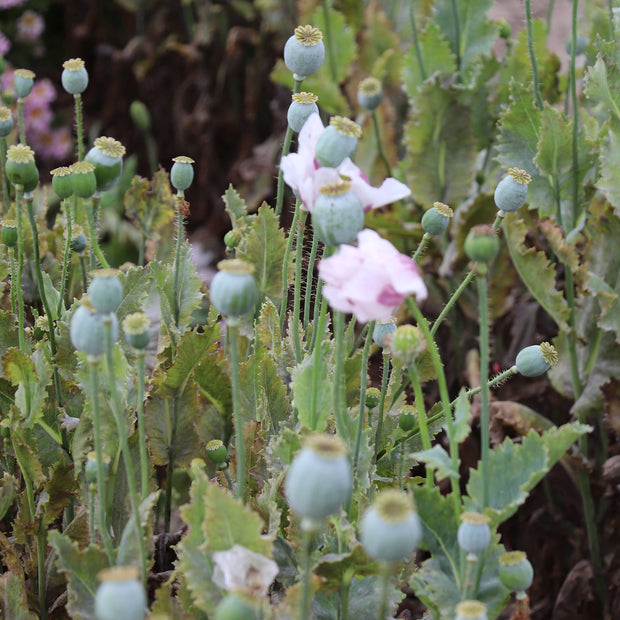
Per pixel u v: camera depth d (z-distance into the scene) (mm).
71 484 2521
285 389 2543
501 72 3318
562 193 2848
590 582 2908
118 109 6402
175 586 2482
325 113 4047
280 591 2445
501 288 3285
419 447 2570
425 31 3367
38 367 2529
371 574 2373
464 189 3285
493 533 2371
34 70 6887
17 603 2463
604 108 2883
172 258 2781
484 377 2342
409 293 2303
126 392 2484
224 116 5664
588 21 3410
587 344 2854
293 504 2209
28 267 2754
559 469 2994
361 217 2320
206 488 2354
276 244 2617
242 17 5750
